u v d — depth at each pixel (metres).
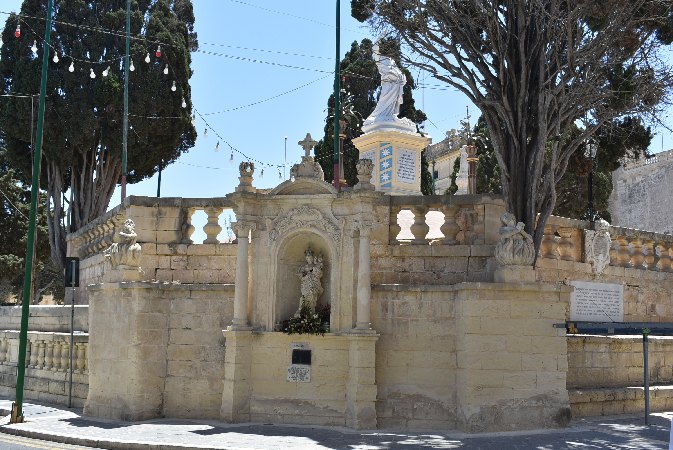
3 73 39.09
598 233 21.98
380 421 17.50
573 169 23.45
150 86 39.66
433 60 19.59
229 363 17.84
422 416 17.39
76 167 41.66
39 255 52.69
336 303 17.72
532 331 16.84
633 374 20.56
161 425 17.34
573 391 18.39
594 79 18.86
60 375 22.00
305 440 15.26
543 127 18.28
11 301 56.94
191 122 42.94
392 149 30.38
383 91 31.41
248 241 18.20
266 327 18.00
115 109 39.22
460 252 18.41
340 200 17.88
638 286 23.08
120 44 40.19
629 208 46.53
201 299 18.84
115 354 18.75
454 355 17.39
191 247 19.58
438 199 18.77
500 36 18.66
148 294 18.64
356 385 17.03
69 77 38.38
